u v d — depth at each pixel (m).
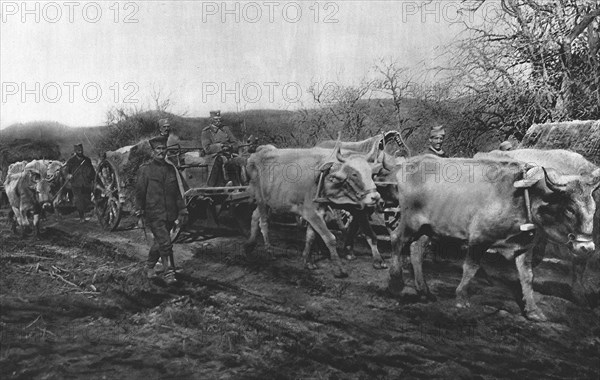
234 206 6.90
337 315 4.99
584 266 4.97
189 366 4.32
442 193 4.93
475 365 4.39
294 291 5.38
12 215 7.87
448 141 7.19
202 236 6.84
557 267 5.05
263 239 6.51
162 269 5.86
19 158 8.08
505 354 4.50
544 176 4.54
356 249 6.20
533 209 4.61
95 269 6.04
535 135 5.89
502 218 4.68
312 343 4.62
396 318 4.93
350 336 4.72
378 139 6.13
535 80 7.91
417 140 6.89
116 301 5.35
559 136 5.65
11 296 5.41
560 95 7.96
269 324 4.88
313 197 5.61
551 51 8.24
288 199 5.80
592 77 8.03
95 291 5.55
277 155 5.96
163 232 5.57
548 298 4.99
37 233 7.47
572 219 4.45
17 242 7.15
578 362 4.45
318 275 5.62
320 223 5.61
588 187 4.42
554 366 4.40
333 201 5.40
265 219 6.13
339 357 4.46
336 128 6.81
